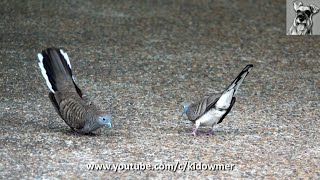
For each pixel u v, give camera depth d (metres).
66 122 12.47
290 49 19.61
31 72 16.72
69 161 11.30
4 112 13.88
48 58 12.74
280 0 25.19
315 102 15.12
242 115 14.09
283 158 11.70
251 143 12.39
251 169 11.19
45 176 10.71
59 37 20.05
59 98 12.52
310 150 12.12
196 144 12.26
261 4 24.66
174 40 20.19
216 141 12.44
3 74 16.48
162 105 14.69
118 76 16.75
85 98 13.44
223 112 12.44
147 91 15.64
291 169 11.23
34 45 19.11
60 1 24.12
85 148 11.90
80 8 23.39
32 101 14.66
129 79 16.53
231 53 19.05
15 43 19.23
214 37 20.66
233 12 23.59
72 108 12.31
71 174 10.81
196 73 17.20
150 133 12.83
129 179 10.68
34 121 13.38
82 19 22.05
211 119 12.49
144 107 14.52
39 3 23.72
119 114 14.01
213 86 16.25
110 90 15.63
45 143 12.10
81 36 20.27
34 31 20.55
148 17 22.66
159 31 21.09
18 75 16.45
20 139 12.27
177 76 16.91
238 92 15.70
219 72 17.34
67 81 12.73
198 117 12.51
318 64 18.28
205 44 19.89
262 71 17.47
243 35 20.91
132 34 20.67
